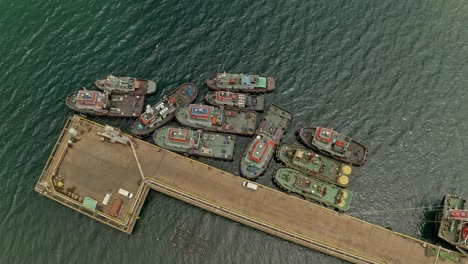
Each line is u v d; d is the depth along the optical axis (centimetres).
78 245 9625
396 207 9994
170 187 9956
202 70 11194
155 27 11662
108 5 11881
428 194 10106
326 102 10900
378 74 11162
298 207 9856
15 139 10550
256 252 9612
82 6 11875
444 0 11881
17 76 11181
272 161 10300
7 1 11925
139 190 9925
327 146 10188
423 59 11288
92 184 10050
